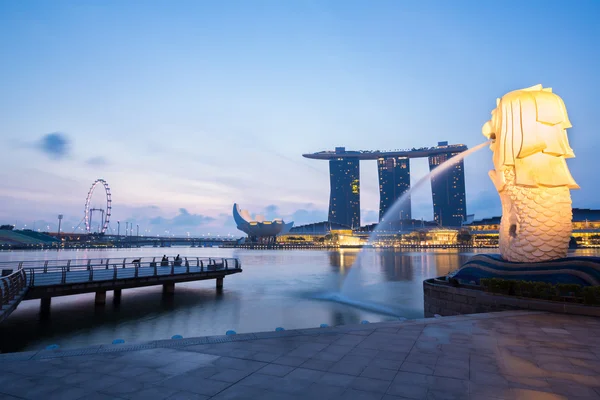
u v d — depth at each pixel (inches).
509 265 669.9
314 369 267.4
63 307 944.9
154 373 259.1
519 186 679.1
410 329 388.5
